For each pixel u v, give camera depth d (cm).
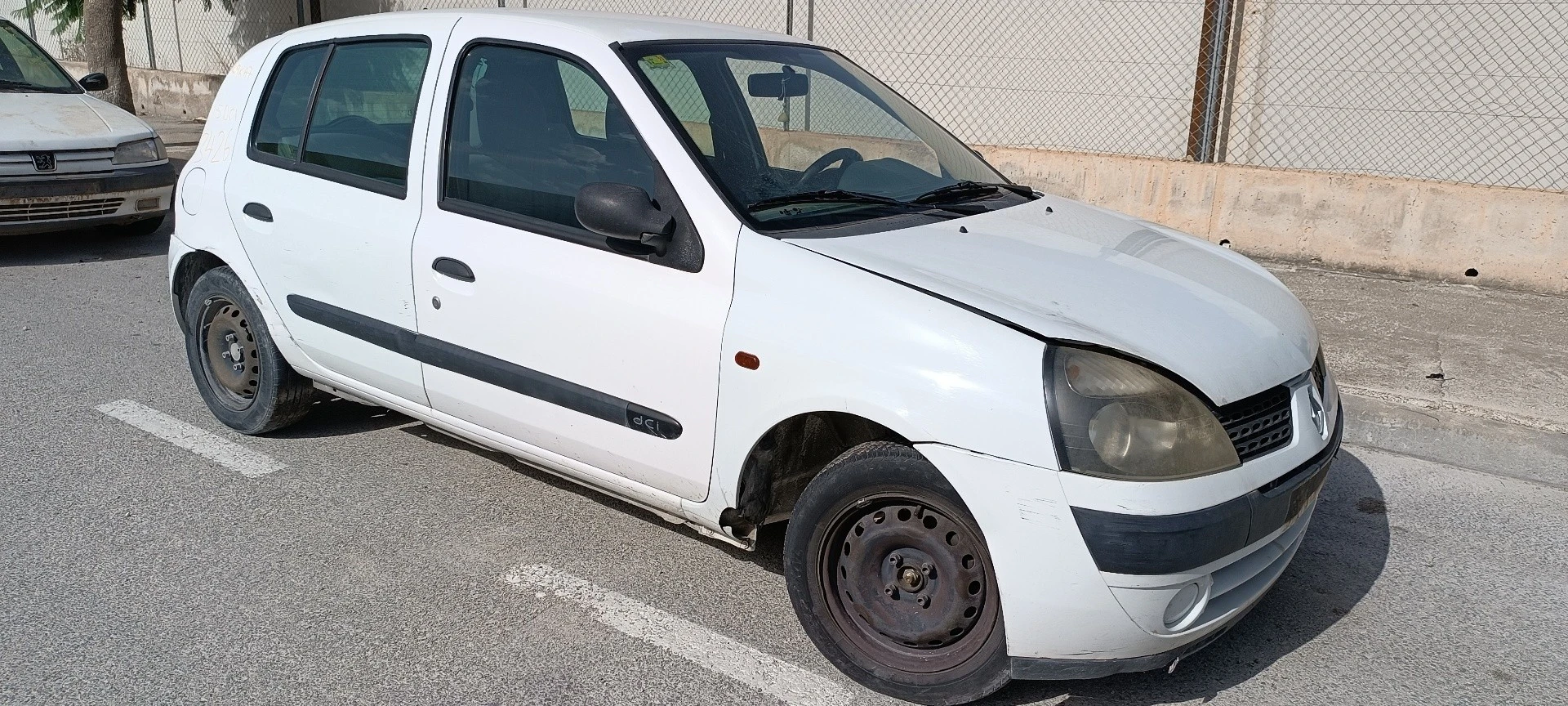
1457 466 481
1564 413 500
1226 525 268
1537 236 705
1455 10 838
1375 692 311
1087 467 262
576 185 346
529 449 378
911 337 280
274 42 463
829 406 289
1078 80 1015
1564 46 805
